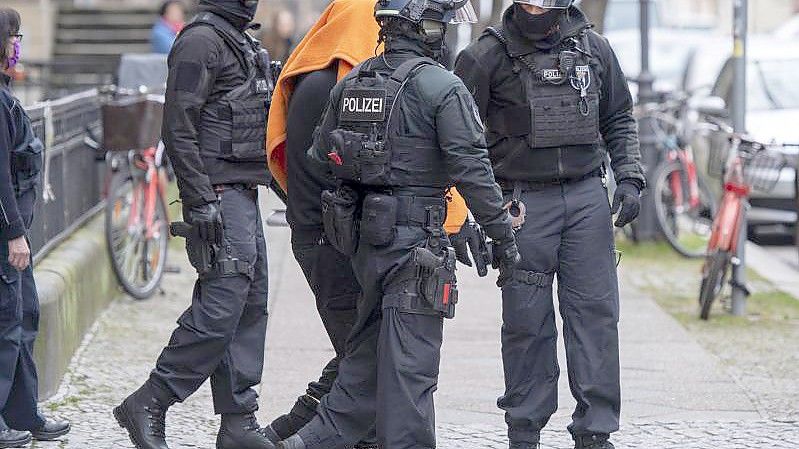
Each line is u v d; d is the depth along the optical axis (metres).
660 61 77.88
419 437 18.83
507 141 21.48
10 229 21.03
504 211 18.58
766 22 108.31
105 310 34.25
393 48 19.25
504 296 21.70
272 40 66.56
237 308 20.98
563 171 21.42
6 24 21.16
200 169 20.50
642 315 35.50
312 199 21.22
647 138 46.44
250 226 21.28
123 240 35.59
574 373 21.52
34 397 22.61
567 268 21.61
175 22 56.38
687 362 30.19
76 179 34.53
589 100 21.42
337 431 19.62
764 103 49.91
